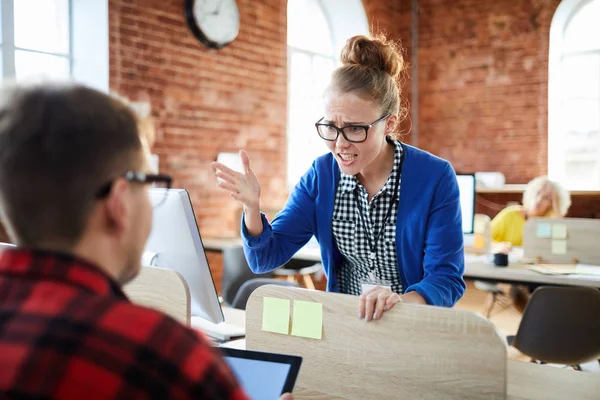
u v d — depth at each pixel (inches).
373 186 62.2
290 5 237.5
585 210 237.5
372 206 61.7
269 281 90.0
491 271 119.8
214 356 22.3
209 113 182.7
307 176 66.5
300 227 65.9
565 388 52.4
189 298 52.8
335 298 48.8
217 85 184.9
